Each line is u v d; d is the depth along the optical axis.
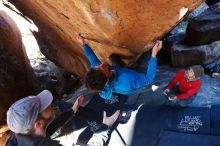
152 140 5.02
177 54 5.99
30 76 7.65
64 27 5.17
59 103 6.30
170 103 5.39
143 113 5.43
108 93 4.14
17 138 2.20
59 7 4.29
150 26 3.87
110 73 4.04
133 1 3.50
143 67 4.61
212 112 5.01
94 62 4.51
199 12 6.94
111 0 3.53
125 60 4.81
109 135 5.32
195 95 5.06
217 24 5.79
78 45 5.87
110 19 3.87
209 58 5.85
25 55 8.07
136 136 5.18
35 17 5.99
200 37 5.86
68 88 8.53
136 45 4.32
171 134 4.96
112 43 4.50
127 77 4.07
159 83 5.86
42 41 7.57
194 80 4.88
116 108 5.75
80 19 4.20
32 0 4.81
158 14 3.65
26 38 9.93
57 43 6.96
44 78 8.57
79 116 5.82
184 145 4.74
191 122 5.00
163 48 6.50
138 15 3.70
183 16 3.68
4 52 6.59
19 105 2.19
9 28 7.20
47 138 2.21
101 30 4.20
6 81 6.27
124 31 4.07
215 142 4.62
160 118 5.24
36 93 7.63
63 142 5.55
